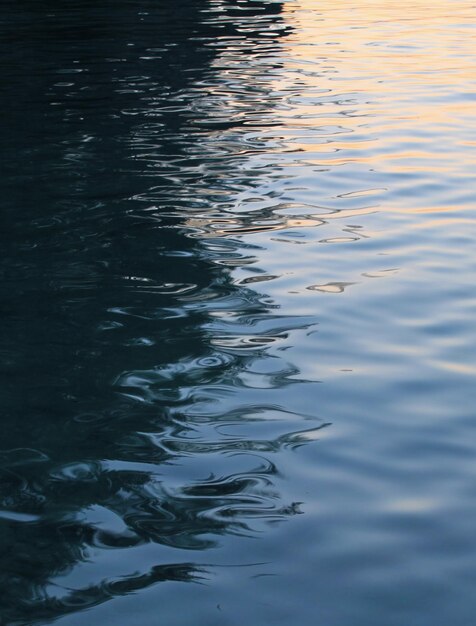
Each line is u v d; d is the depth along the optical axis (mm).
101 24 13680
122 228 5246
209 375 3475
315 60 11133
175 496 2695
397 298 4203
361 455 2914
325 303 4160
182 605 2211
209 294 4270
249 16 15109
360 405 3238
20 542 2473
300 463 2871
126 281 4438
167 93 9125
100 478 2789
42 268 4633
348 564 2375
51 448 2967
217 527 2541
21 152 7020
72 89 9281
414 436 3027
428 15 15617
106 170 6504
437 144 7156
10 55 11211
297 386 3387
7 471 2832
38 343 3762
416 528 2531
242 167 6562
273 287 4359
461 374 3465
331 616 2178
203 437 3033
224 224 5320
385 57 11336
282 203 5727
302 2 17500
